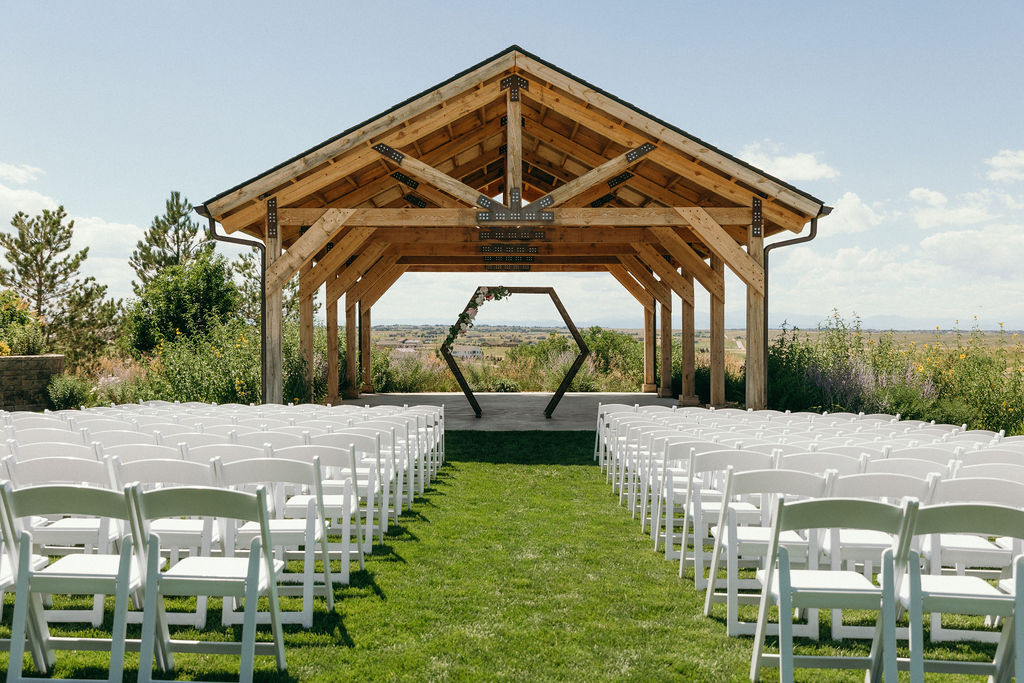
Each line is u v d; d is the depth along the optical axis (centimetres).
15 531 306
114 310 2261
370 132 996
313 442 465
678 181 1190
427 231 1411
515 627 370
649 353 1809
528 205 1012
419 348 1984
